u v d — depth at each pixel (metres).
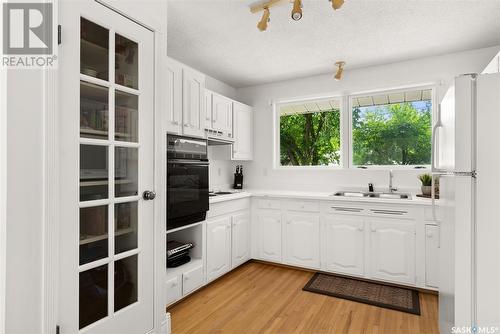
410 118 3.38
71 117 1.40
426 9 2.17
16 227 1.16
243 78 3.85
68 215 1.38
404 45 2.82
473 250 1.38
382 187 3.36
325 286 2.80
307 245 3.20
